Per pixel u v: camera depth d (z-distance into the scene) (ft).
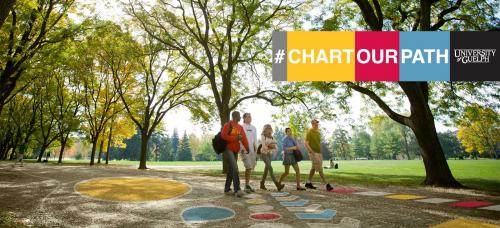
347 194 27.17
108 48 82.17
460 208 21.20
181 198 23.67
